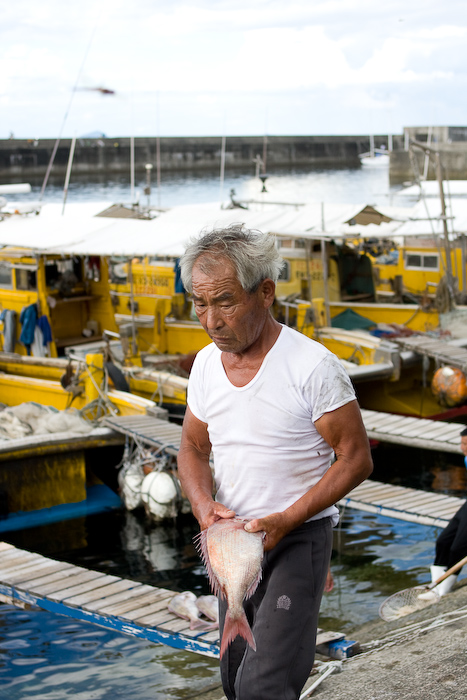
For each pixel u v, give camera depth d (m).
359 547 7.41
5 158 56.88
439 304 14.09
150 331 12.93
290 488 2.32
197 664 5.07
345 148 77.31
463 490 9.33
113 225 11.77
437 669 3.60
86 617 4.69
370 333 13.57
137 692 4.71
